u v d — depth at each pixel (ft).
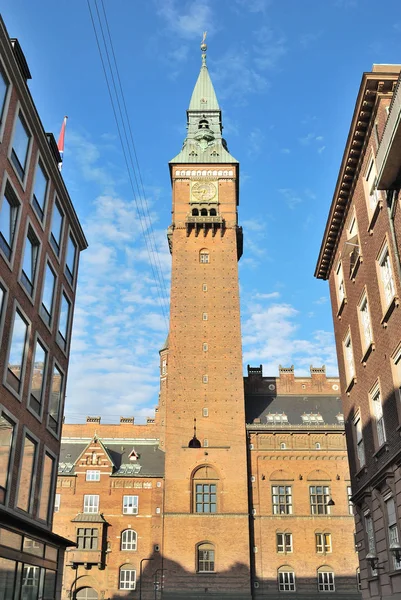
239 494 213.87
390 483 76.07
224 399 228.43
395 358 78.02
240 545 205.87
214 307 244.22
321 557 210.38
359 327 96.84
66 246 118.93
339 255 112.16
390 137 70.33
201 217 254.06
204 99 291.79
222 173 267.59
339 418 243.40
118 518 217.15
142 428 293.64
